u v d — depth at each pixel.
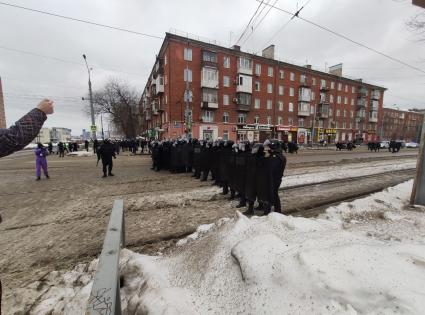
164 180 8.68
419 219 3.96
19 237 3.94
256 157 4.71
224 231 2.73
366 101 54.25
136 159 17.94
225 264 2.10
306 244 1.90
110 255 1.35
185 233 3.95
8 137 1.23
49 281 2.68
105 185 8.01
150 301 1.82
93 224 4.48
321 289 1.45
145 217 4.76
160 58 35.34
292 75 42.06
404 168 11.21
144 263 2.47
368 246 1.81
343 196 5.91
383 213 4.40
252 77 37.09
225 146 6.40
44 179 9.45
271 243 2.03
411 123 85.31
